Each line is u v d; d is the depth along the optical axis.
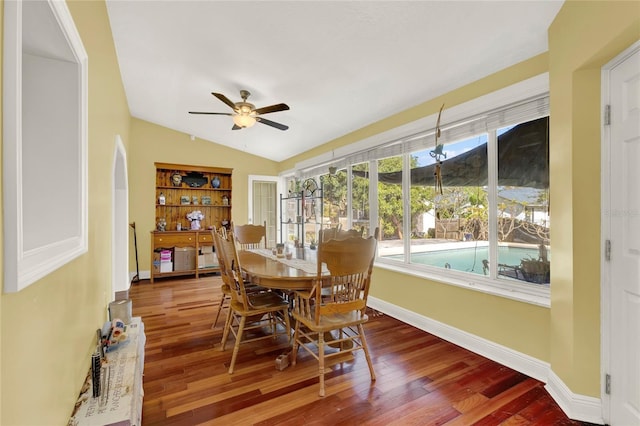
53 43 1.21
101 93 2.12
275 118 4.28
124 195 4.16
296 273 2.30
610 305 1.66
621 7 1.38
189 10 2.36
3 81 0.73
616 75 1.62
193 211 5.91
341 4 2.08
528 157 2.32
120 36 2.75
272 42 2.62
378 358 2.43
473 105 2.62
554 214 1.94
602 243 1.69
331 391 1.98
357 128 4.17
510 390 1.99
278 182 6.61
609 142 1.66
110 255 2.68
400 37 2.31
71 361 1.29
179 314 3.49
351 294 2.15
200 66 3.21
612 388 1.64
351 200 4.36
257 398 1.90
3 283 0.71
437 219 3.09
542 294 2.22
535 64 2.20
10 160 0.73
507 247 2.48
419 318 3.08
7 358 0.73
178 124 5.32
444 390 1.99
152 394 1.94
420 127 3.16
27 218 1.27
